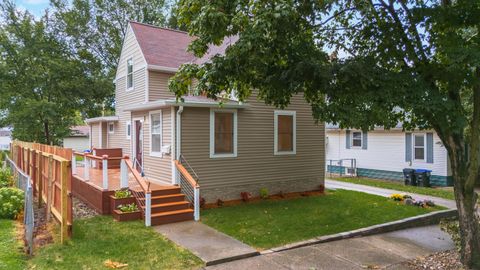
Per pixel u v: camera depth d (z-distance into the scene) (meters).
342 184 15.71
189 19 5.93
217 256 6.04
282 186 12.38
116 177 11.49
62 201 6.34
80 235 6.91
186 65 6.31
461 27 5.51
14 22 20.52
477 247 5.69
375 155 18.44
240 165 11.44
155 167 11.38
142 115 12.46
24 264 5.30
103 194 8.83
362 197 11.98
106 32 26.17
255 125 11.76
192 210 8.80
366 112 5.11
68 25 24.08
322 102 5.68
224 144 11.16
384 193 13.07
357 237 7.70
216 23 5.14
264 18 4.77
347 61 5.52
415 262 6.15
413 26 5.66
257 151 11.81
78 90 21.59
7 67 19.77
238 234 7.47
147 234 7.28
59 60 20.81
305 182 12.95
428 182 15.38
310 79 5.63
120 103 16.25
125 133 15.59
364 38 6.18
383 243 7.31
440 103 5.12
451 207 10.49
